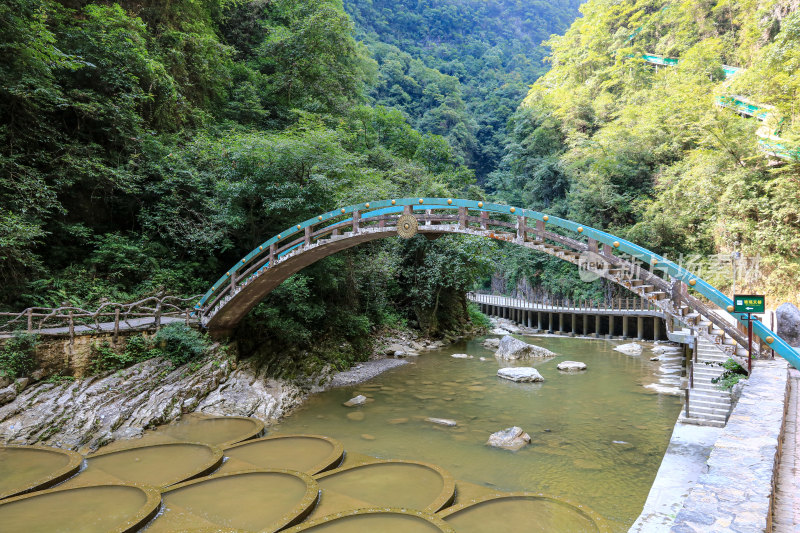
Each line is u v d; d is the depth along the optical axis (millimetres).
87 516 6906
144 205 17391
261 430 11391
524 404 14258
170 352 13367
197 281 17156
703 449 9758
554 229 40906
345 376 17391
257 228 17656
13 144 13625
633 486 8805
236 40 30672
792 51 22281
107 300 14328
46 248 14984
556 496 8031
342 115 32188
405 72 82812
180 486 8039
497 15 127500
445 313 29188
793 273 23500
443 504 7594
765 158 24859
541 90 60375
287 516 6902
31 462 8750
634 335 30359
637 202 34969
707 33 41812
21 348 10531
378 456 10250
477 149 77500
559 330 33906
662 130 35000
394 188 25625
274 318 16062
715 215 27422
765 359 8289
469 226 11617
